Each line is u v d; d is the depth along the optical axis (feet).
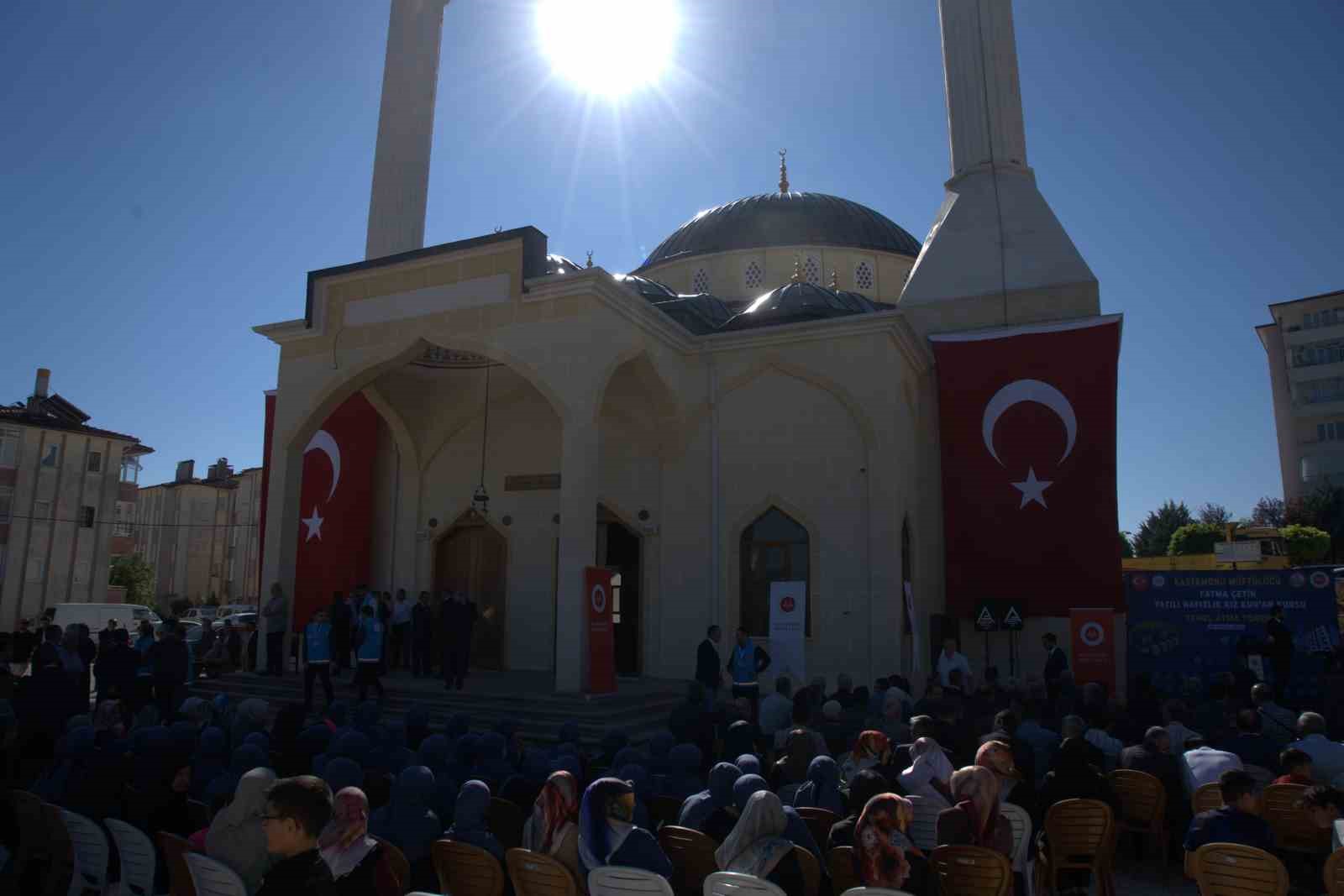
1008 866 15.24
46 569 118.32
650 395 52.29
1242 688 40.04
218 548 179.73
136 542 183.83
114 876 21.11
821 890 16.74
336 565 59.31
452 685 44.60
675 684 47.78
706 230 80.59
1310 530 105.09
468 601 45.29
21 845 20.12
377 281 50.21
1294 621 42.63
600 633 41.39
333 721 28.14
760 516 50.52
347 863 12.76
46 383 127.65
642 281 65.05
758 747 25.72
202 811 20.15
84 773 21.91
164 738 21.35
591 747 35.58
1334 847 18.34
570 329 43.96
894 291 77.56
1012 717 24.29
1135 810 24.54
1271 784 22.36
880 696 30.50
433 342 47.73
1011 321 58.49
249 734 24.02
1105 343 52.37
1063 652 45.78
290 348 52.49
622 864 14.71
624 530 56.13
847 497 48.49
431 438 60.70
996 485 53.26
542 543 56.59
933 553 55.16
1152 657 44.68
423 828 16.63
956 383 55.36
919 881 14.83
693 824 17.67
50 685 33.47
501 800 18.52
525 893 15.16
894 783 20.93
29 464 118.52
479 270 47.11
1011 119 63.46
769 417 51.26
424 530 60.13
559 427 57.41
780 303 56.85
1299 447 162.30
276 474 51.11
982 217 61.21
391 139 73.26
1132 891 23.71
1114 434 51.26
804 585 42.83
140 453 141.38
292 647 52.44
